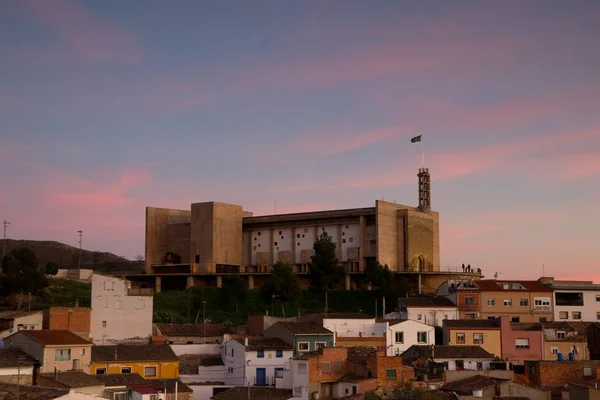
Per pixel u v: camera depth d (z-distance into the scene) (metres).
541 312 158.50
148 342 140.12
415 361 122.00
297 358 109.75
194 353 133.38
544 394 104.06
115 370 117.44
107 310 139.00
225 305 193.75
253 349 122.88
